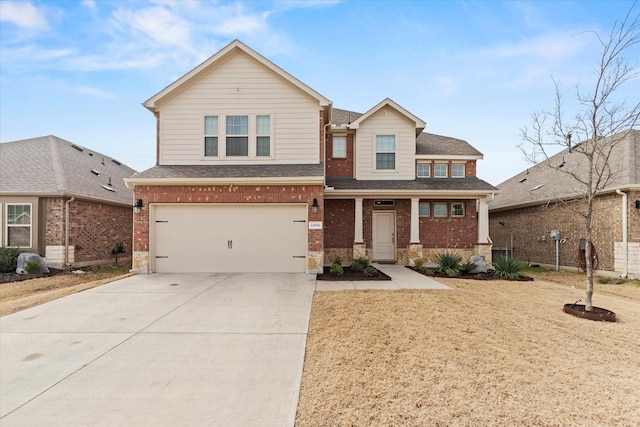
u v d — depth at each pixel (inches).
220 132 454.6
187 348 184.4
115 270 514.3
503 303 277.6
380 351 177.9
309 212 406.3
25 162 550.0
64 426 117.4
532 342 192.1
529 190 675.4
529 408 125.9
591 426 115.5
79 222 517.0
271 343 190.5
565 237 551.8
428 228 540.1
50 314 245.1
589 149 455.8
